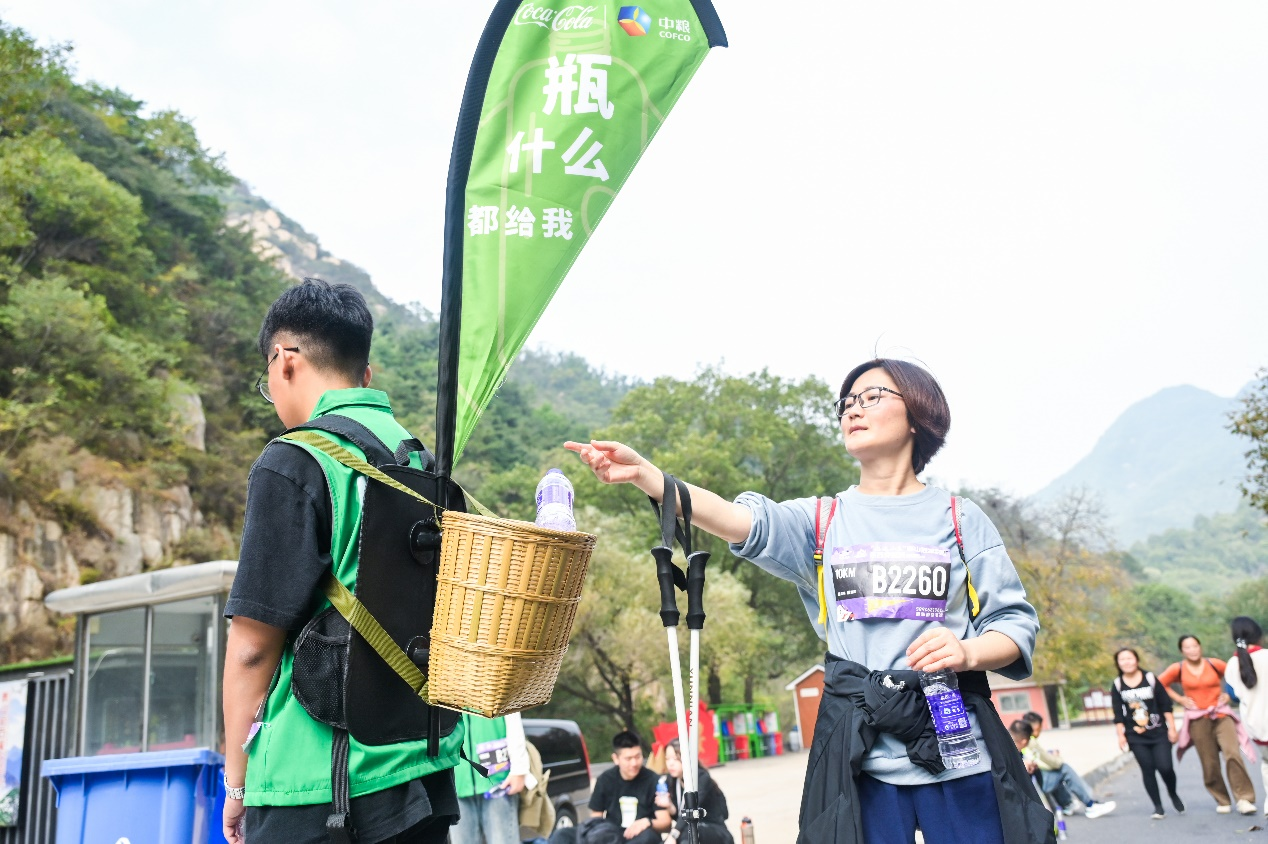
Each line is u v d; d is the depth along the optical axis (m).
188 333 51.91
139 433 40.78
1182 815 10.14
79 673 7.16
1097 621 49.91
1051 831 2.18
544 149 2.51
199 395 48.66
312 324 2.34
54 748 7.14
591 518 32.69
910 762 2.22
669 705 35.84
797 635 40.38
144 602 7.04
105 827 4.47
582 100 2.54
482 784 5.68
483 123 2.53
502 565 1.83
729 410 40.47
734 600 31.30
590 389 176.25
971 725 2.26
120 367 38.75
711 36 2.69
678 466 36.22
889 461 2.60
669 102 2.64
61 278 37.97
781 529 2.51
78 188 41.78
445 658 1.88
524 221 2.46
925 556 2.38
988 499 45.72
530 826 6.67
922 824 2.21
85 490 36.16
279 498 1.97
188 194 61.03
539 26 2.57
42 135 42.38
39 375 36.56
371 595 1.98
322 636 1.94
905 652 2.33
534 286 2.44
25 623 32.38
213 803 4.74
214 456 44.88
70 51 43.41
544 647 1.87
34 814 7.09
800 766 23.75
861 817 2.21
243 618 1.89
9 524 33.50
